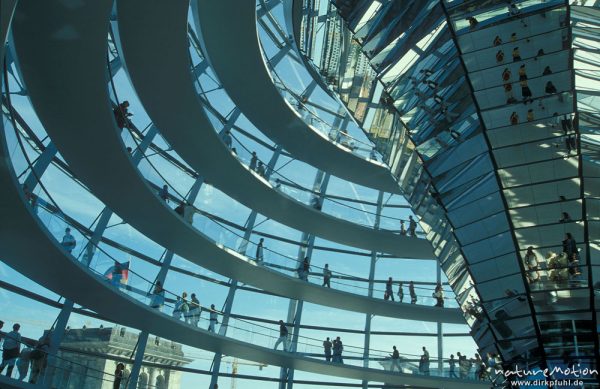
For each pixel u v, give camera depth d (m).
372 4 14.59
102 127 15.51
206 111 19.11
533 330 13.31
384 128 17.80
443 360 25.33
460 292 15.76
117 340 22.39
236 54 19.08
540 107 12.96
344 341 29.30
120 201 19.23
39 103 14.84
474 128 13.71
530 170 13.24
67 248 16.00
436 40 13.75
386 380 25.56
